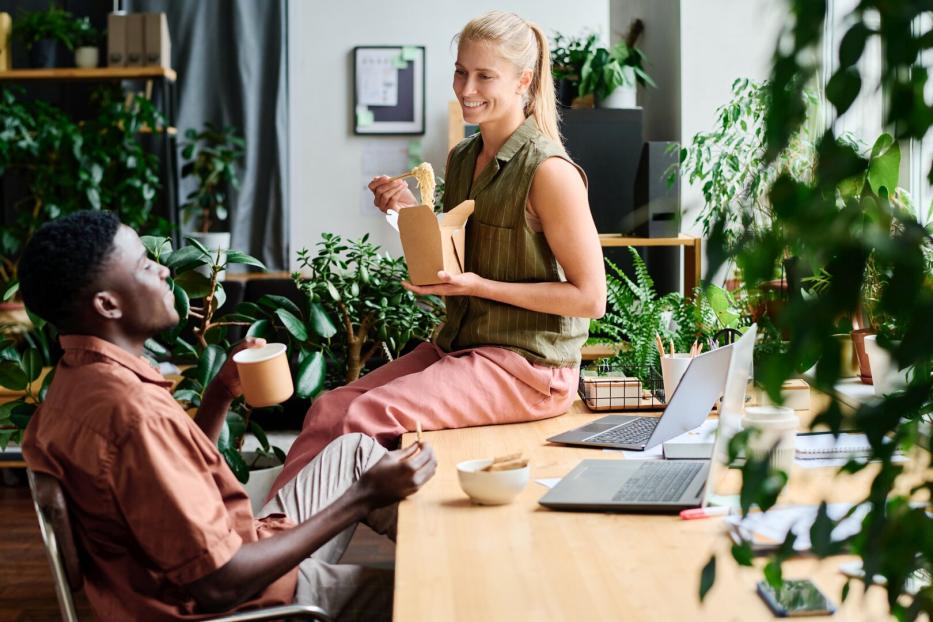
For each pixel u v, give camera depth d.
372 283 3.35
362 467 2.05
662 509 1.63
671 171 4.09
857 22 0.48
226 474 1.59
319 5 6.82
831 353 0.54
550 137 2.53
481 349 2.44
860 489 1.62
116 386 1.45
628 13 5.59
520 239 2.43
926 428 0.59
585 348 4.11
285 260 6.68
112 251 1.52
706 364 2.00
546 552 1.47
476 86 2.41
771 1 0.50
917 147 0.54
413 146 6.88
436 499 1.77
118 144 5.97
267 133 6.65
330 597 1.71
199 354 3.02
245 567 1.47
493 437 2.28
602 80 4.62
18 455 4.33
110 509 1.44
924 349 0.51
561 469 1.97
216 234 6.01
